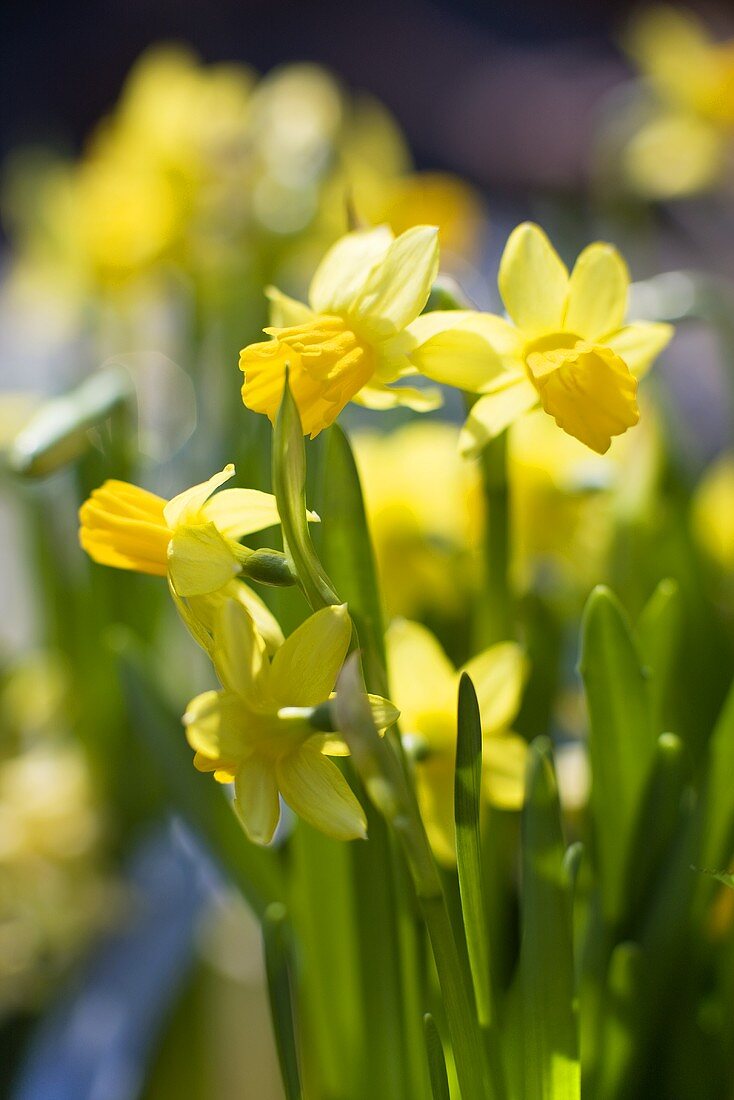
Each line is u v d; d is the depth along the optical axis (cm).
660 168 113
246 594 59
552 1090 61
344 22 445
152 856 99
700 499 87
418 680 67
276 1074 90
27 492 97
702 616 77
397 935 64
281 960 61
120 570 87
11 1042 90
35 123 394
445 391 103
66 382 118
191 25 448
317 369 58
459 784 58
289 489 56
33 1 464
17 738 106
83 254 111
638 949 64
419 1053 65
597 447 58
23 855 93
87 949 93
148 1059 82
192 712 56
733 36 366
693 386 152
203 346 101
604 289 60
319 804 56
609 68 384
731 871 65
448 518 80
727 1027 68
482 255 189
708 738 76
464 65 409
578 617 81
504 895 70
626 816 65
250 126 108
